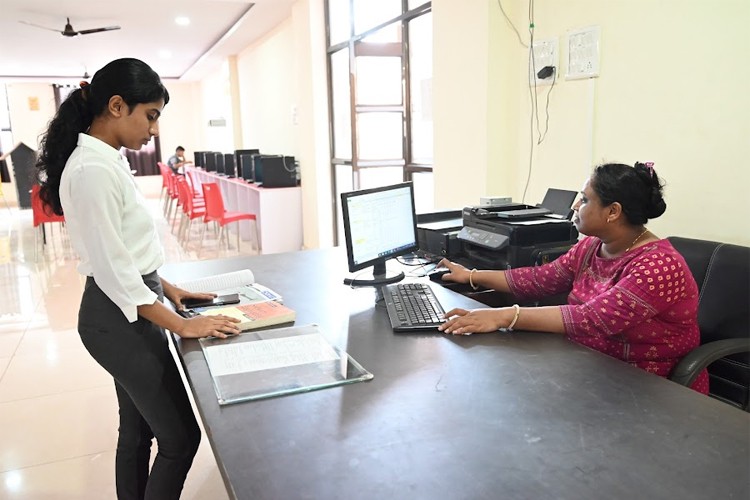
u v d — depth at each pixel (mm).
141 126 1484
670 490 907
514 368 1386
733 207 2164
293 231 6754
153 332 1554
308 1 6000
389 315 1744
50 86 12883
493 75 3188
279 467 983
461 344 1551
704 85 2223
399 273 2309
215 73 11961
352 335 1632
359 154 5492
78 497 2139
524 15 3117
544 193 3111
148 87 1447
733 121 2133
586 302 1715
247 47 9211
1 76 12148
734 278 1873
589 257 1863
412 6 4484
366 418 1148
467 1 3285
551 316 1628
